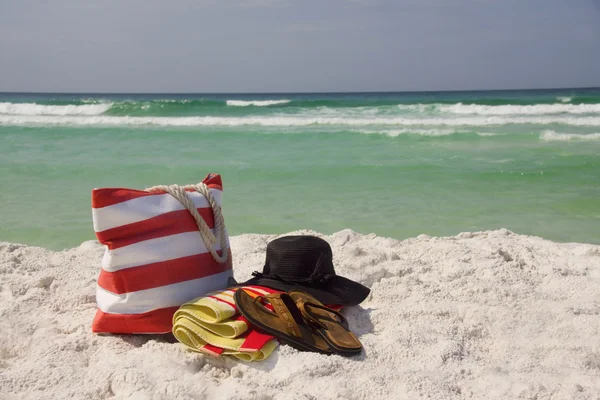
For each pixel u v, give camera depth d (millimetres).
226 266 3750
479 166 11805
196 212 3496
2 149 14789
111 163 12312
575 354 3156
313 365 2891
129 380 2738
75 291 4156
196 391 2699
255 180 10414
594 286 4184
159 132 19156
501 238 5805
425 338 3305
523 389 2760
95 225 3203
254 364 2967
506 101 33531
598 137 16625
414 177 10641
